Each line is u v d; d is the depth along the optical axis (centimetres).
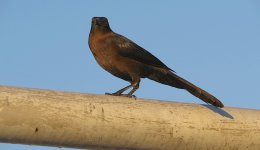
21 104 670
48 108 683
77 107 701
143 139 739
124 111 727
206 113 778
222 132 777
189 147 770
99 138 719
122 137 728
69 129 695
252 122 796
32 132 679
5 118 662
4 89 679
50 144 711
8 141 690
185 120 757
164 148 760
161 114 748
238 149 796
